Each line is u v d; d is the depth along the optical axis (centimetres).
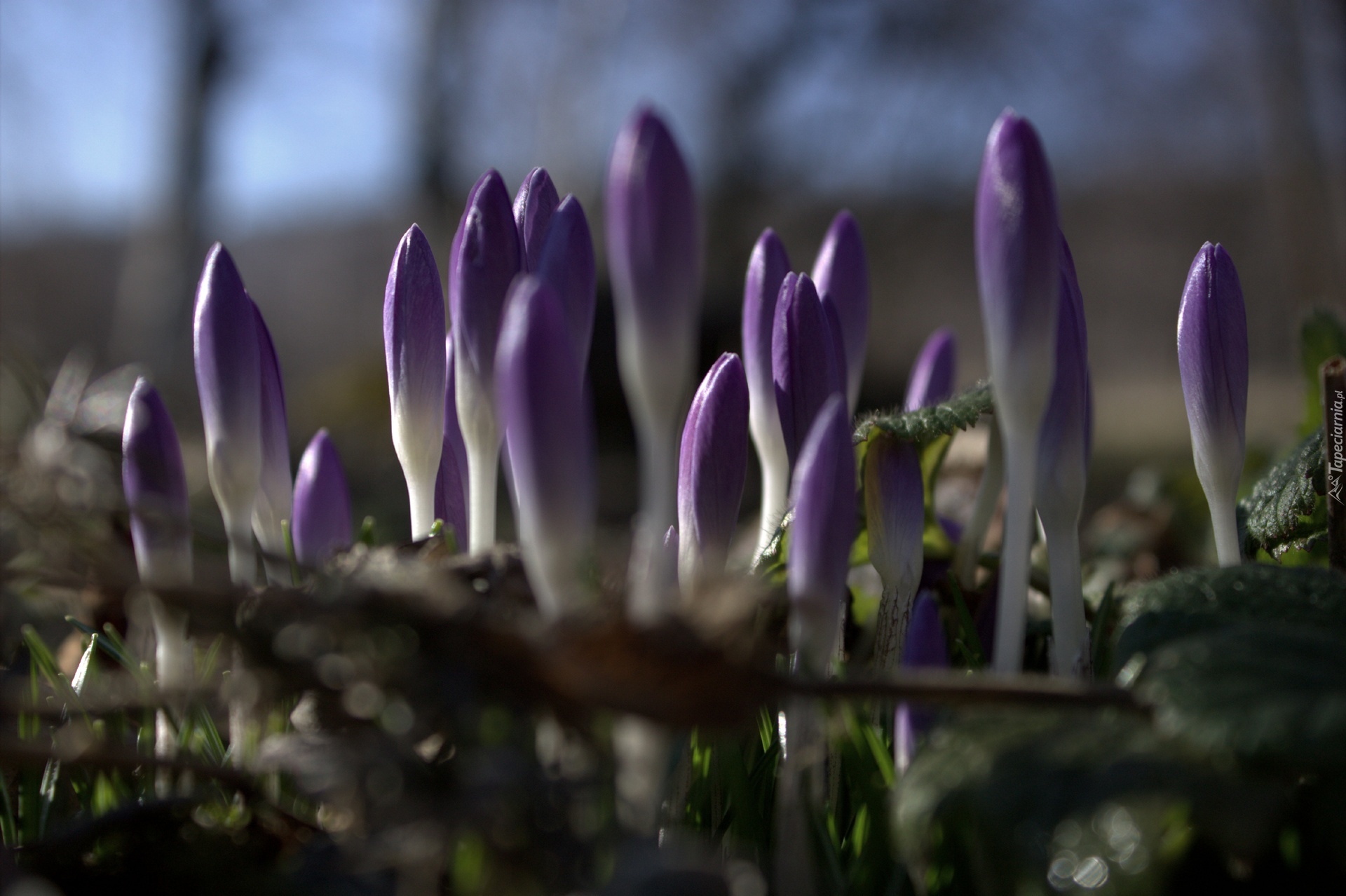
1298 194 527
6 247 648
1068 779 53
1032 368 57
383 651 53
